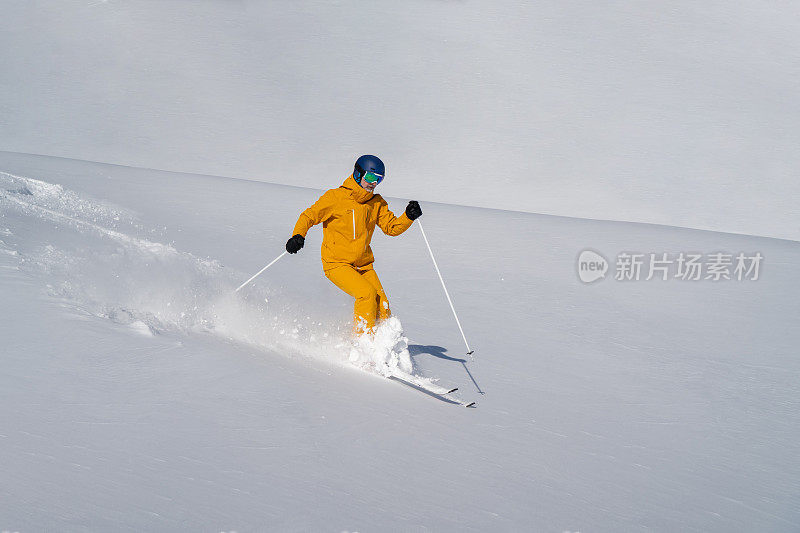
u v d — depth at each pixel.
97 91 48.72
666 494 6.47
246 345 8.37
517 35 60.97
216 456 5.22
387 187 36.78
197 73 52.94
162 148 40.47
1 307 7.48
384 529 4.64
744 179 41.22
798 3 66.31
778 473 7.64
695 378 11.18
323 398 6.89
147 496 4.52
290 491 4.92
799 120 49.28
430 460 6.00
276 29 60.97
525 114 49.06
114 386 6.12
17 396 5.60
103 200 19.19
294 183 36.41
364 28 61.72
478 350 11.09
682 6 65.69
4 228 11.27
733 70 55.88
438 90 52.31
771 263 22.91
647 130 47.12
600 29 61.97
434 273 17.11
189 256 13.25
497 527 5.02
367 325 9.50
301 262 15.87
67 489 4.44
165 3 64.19
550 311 14.70
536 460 6.62
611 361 11.51
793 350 13.84
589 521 5.48
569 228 26.62
